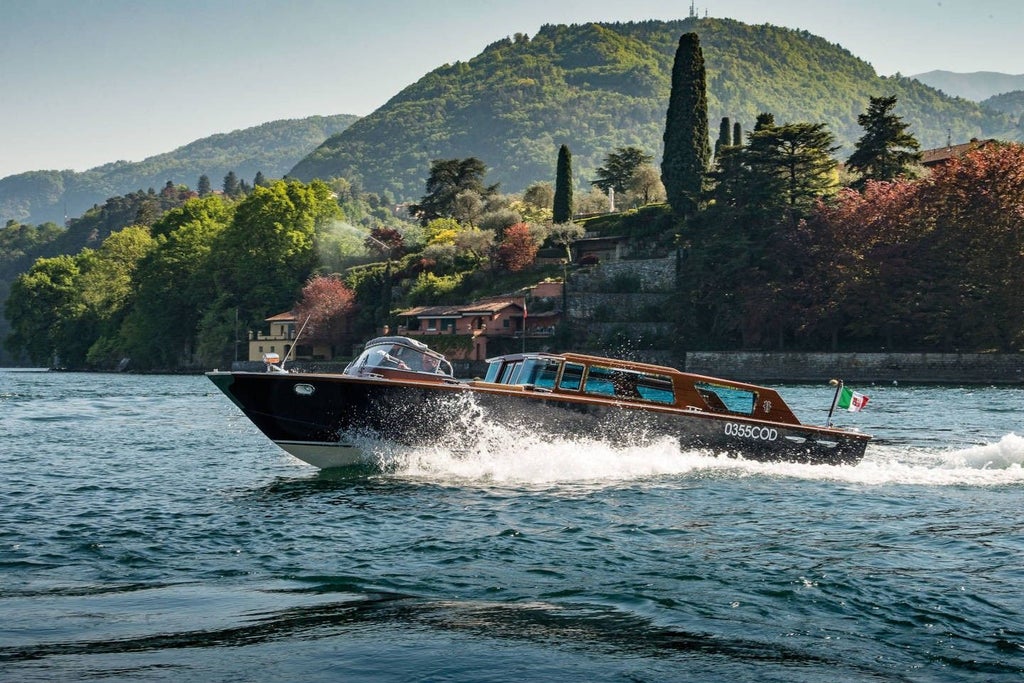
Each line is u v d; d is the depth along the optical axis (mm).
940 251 74938
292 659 8477
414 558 12383
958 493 17156
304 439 19312
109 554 12680
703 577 11383
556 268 112062
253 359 120750
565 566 11938
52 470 21266
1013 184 73375
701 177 103812
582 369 19828
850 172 99000
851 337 85125
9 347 158375
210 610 10055
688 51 104312
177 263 136250
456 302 111125
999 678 8297
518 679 8062
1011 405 44094
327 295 115312
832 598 10516
